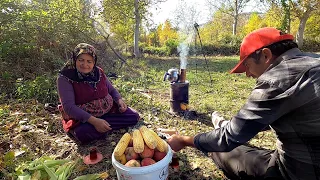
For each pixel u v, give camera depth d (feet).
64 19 23.24
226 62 39.75
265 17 82.28
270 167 6.15
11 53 18.25
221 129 5.72
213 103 15.42
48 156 8.55
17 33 19.04
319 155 4.97
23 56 18.89
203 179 7.77
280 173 5.93
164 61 39.99
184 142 6.66
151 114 13.17
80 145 9.77
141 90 18.33
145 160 6.29
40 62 18.86
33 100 13.74
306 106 4.73
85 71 9.71
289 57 5.16
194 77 23.84
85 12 27.53
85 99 10.10
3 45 17.48
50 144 9.71
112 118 10.74
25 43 18.40
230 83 21.43
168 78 13.04
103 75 10.66
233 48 62.28
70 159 8.59
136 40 45.98
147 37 71.56
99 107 10.32
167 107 14.39
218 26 99.25
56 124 11.30
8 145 9.23
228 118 12.85
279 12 67.15
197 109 14.16
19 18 19.49
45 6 23.93
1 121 11.04
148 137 6.57
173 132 9.34
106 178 7.69
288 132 5.15
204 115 13.30
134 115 11.18
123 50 45.78
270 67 5.31
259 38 5.41
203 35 88.33
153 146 6.36
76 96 10.06
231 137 5.34
